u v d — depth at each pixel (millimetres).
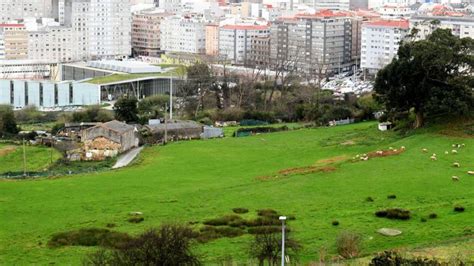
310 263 141625
